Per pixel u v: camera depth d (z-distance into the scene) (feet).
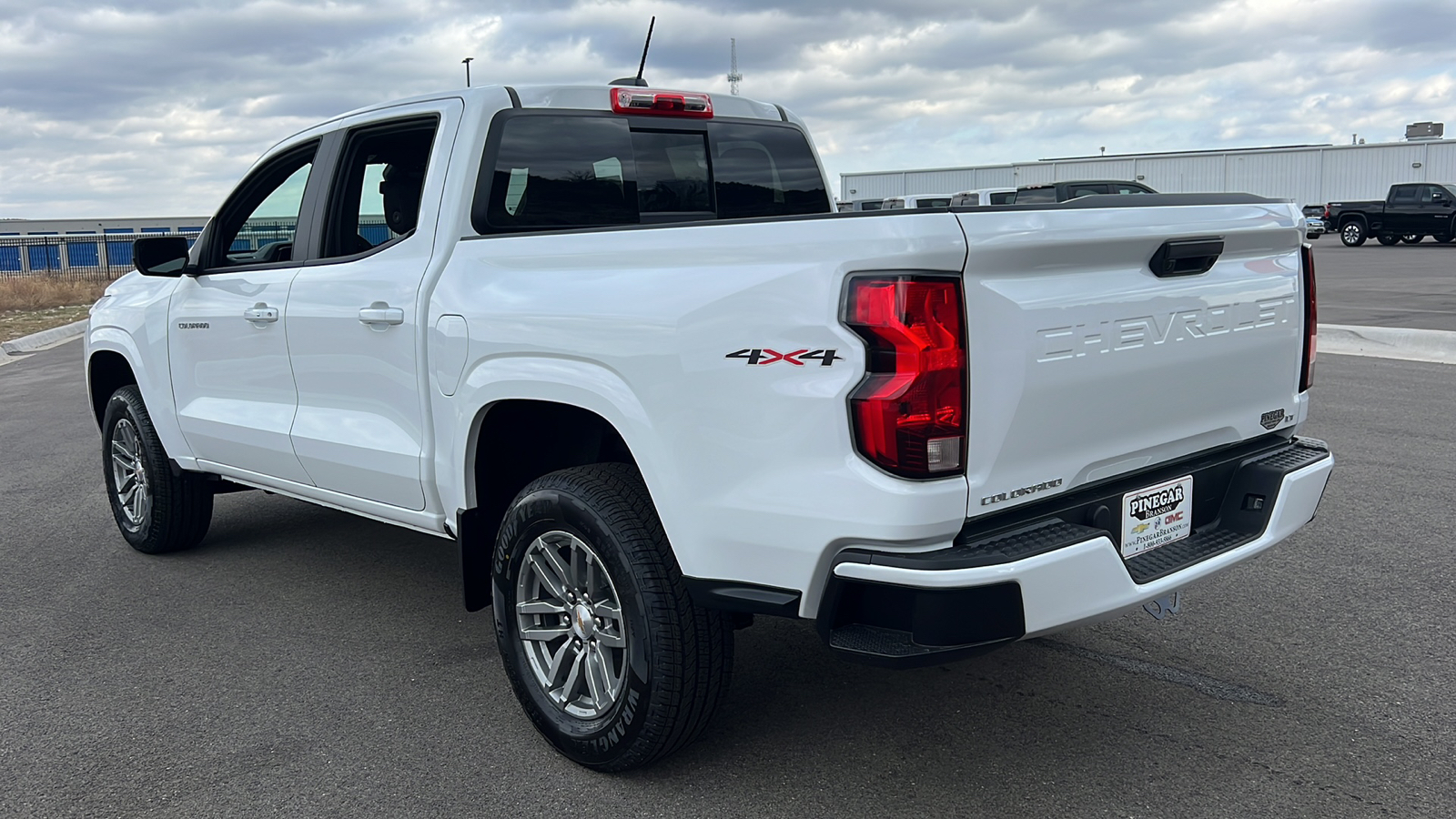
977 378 7.74
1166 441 9.31
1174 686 11.39
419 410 11.32
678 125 13.50
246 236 14.69
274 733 10.91
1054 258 8.12
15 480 23.29
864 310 7.62
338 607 14.69
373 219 12.70
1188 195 9.52
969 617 7.63
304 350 12.82
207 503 16.84
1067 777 9.56
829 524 7.90
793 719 10.89
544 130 11.99
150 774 10.11
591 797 9.51
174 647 13.34
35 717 11.41
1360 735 10.18
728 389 8.38
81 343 57.11
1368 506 17.66
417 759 10.30
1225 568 9.30
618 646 9.57
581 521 9.49
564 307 9.61
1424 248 100.42
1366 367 32.19
